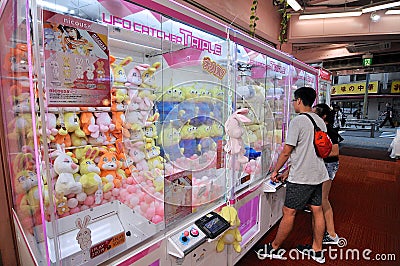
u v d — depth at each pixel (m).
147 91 1.48
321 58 7.41
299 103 2.27
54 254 0.90
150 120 1.48
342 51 7.07
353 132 14.42
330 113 2.55
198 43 1.58
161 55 1.56
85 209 1.09
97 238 1.05
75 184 1.06
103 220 1.13
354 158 6.86
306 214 3.25
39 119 0.87
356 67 9.05
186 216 1.50
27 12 0.84
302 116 2.13
